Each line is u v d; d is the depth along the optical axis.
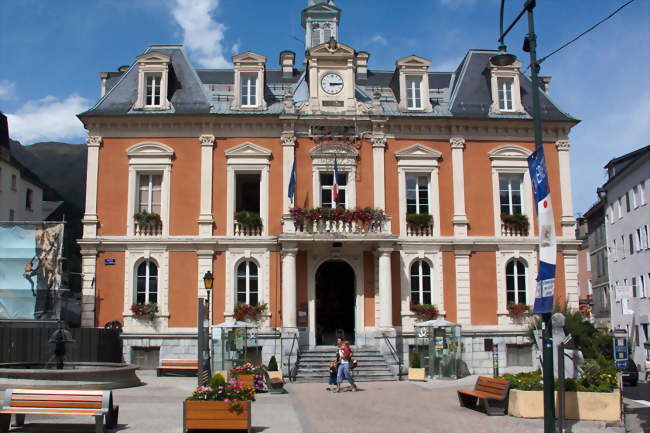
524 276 26.28
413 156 26.30
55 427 12.45
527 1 13.22
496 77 27.45
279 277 25.02
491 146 26.81
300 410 15.38
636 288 39.94
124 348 24.25
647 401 19.55
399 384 21.45
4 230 24.78
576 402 14.12
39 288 24.47
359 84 30.06
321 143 25.97
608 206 45.84
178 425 12.89
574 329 23.55
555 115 27.30
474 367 25.03
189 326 24.59
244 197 27.53
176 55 28.12
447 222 26.12
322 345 25.44
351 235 23.97
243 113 25.66
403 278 25.48
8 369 17.92
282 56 30.28
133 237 24.94
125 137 25.72
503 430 12.78
